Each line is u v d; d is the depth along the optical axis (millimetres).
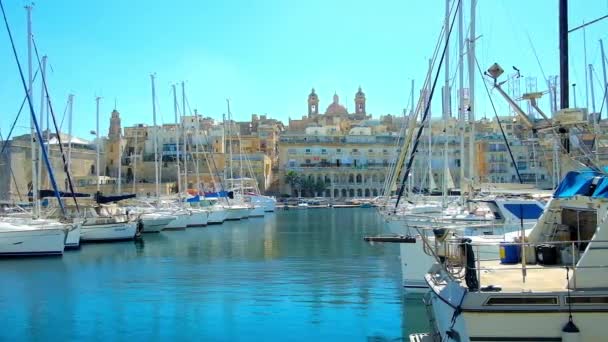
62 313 19734
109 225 43469
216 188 93062
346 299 21172
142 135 142625
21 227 35031
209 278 26438
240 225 65000
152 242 44188
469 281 9461
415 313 18875
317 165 150000
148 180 126750
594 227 11359
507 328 9031
